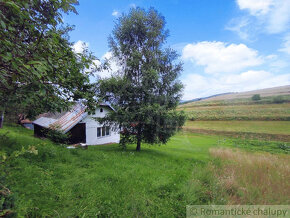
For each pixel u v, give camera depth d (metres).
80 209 1.51
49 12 1.69
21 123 14.80
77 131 8.05
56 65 1.69
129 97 4.73
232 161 2.64
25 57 1.36
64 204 1.56
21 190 1.69
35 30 1.52
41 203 1.53
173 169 3.21
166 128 4.62
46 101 2.42
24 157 2.79
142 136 5.21
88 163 3.20
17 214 1.07
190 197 1.97
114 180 2.40
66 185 2.03
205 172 2.67
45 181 2.01
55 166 2.71
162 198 1.98
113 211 1.61
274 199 1.80
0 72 1.28
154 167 3.35
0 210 0.98
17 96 1.71
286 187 1.87
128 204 1.73
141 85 4.59
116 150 5.87
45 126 8.58
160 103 4.61
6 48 1.15
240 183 2.17
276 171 2.07
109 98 4.93
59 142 6.07
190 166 3.25
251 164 2.34
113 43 5.13
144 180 2.50
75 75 2.34
